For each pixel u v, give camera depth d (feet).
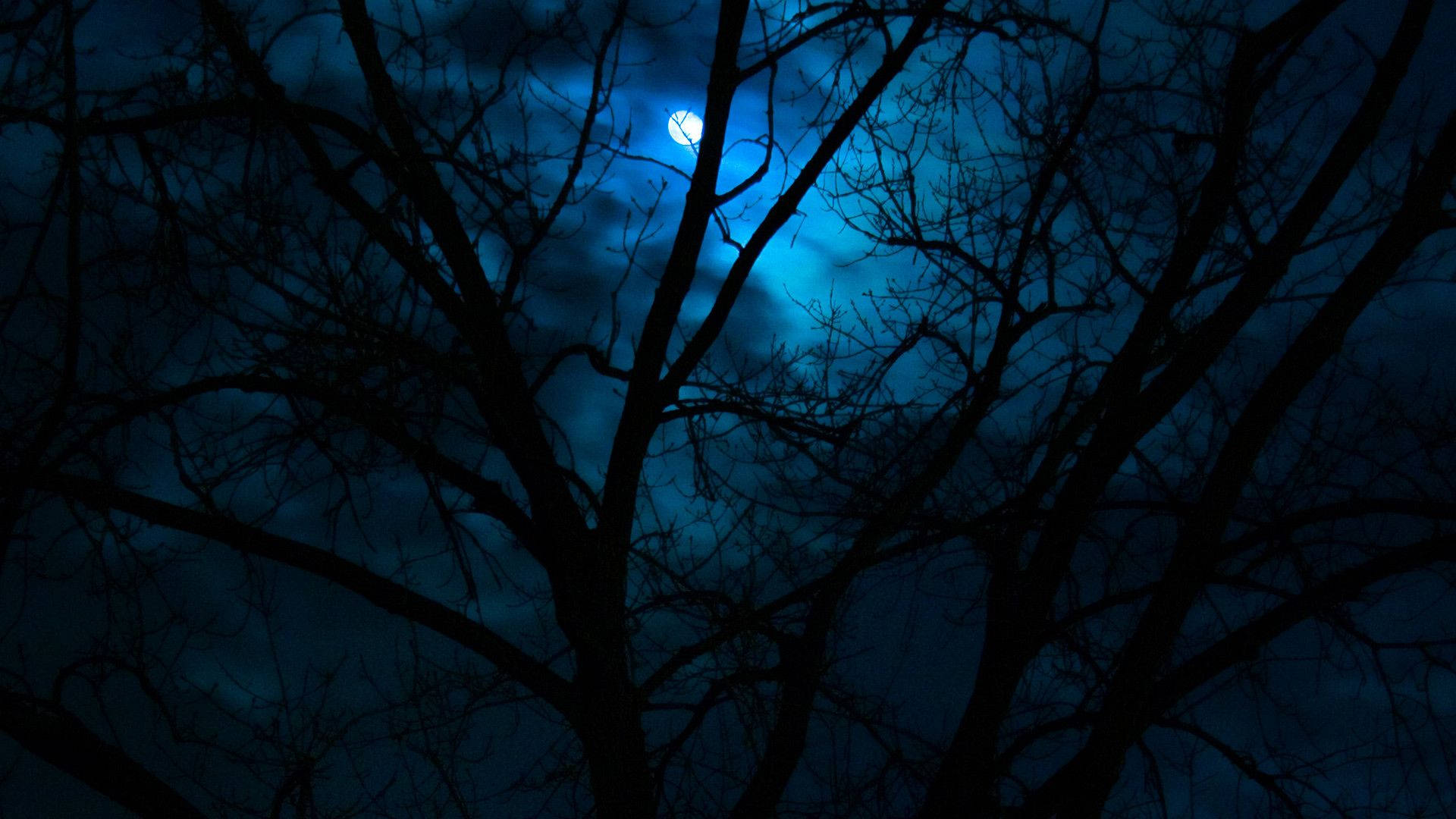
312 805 19.93
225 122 20.66
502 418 19.75
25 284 17.21
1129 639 21.39
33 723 18.10
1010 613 21.35
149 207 19.77
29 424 18.70
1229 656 19.71
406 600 20.11
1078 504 20.92
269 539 19.75
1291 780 22.06
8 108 18.40
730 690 21.29
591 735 20.16
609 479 21.27
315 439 19.45
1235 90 20.36
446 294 20.52
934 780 21.70
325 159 19.84
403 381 19.57
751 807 21.71
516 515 21.18
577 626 20.34
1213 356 20.35
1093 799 18.89
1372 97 19.84
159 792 18.71
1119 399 20.85
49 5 17.99
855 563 21.21
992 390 22.54
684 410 21.94
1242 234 22.67
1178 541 19.80
